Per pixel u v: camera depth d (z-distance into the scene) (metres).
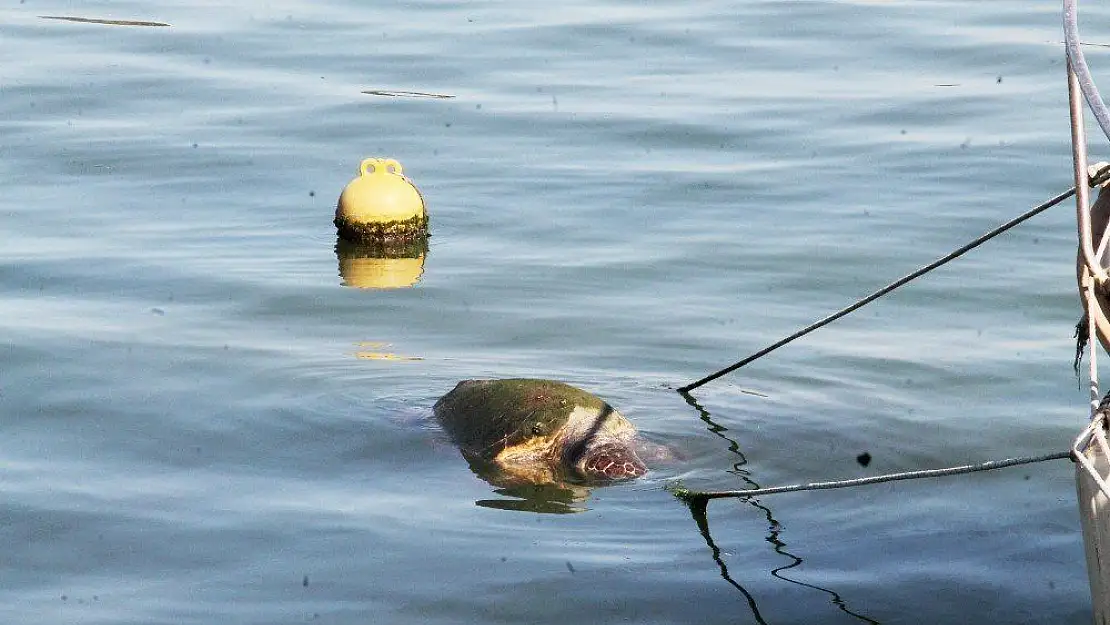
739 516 30.31
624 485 32.00
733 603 26.45
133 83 67.06
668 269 45.44
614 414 34.41
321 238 48.88
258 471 32.09
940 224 48.59
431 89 66.00
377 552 28.33
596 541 29.09
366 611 26.05
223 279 44.62
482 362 38.72
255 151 57.88
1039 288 43.19
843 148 56.78
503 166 55.91
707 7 79.75
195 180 54.50
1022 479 31.58
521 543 28.92
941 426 34.53
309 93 65.56
